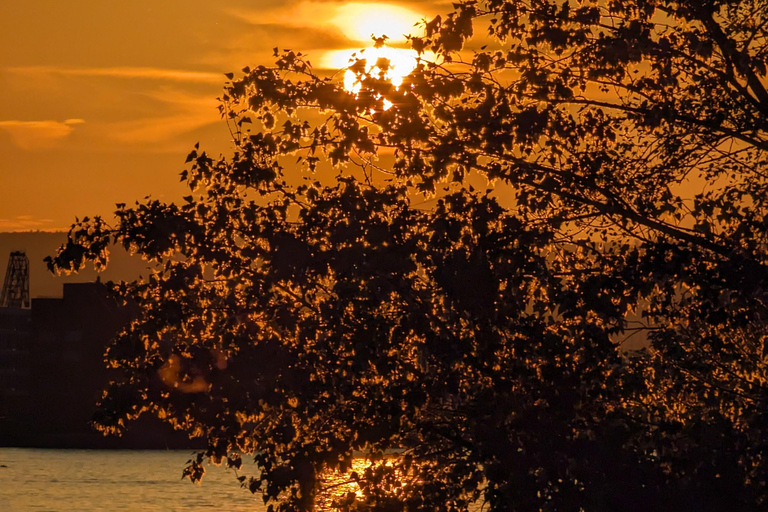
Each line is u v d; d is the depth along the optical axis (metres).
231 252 38.84
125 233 38.41
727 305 36.91
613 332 36.59
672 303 39.03
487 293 34.31
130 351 38.09
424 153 38.28
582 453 34.53
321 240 37.59
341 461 37.28
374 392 37.69
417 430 37.84
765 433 36.72
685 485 34.50
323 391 37.09
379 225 35.84
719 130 38.50
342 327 36.25
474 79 38.03
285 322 37.75
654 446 36.88
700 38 38.72
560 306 35.84
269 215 38.72
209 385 37.03
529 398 35.78
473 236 36.62
